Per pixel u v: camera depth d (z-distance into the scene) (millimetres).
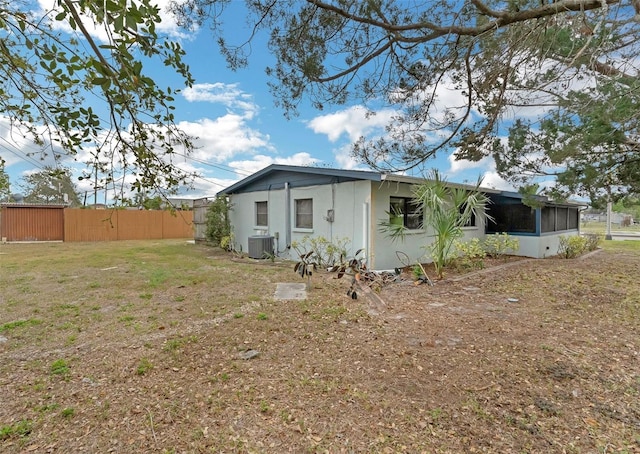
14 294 5719
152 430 2172
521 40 3957
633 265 8797
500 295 5715
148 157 2117
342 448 2002
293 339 3715
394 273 7086
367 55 4859
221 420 2273
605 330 3938
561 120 6195
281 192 10258
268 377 2867
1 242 15805
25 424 2209
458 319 4395
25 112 2021
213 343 3600
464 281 6836
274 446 2023
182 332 3928
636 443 2014
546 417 2283
